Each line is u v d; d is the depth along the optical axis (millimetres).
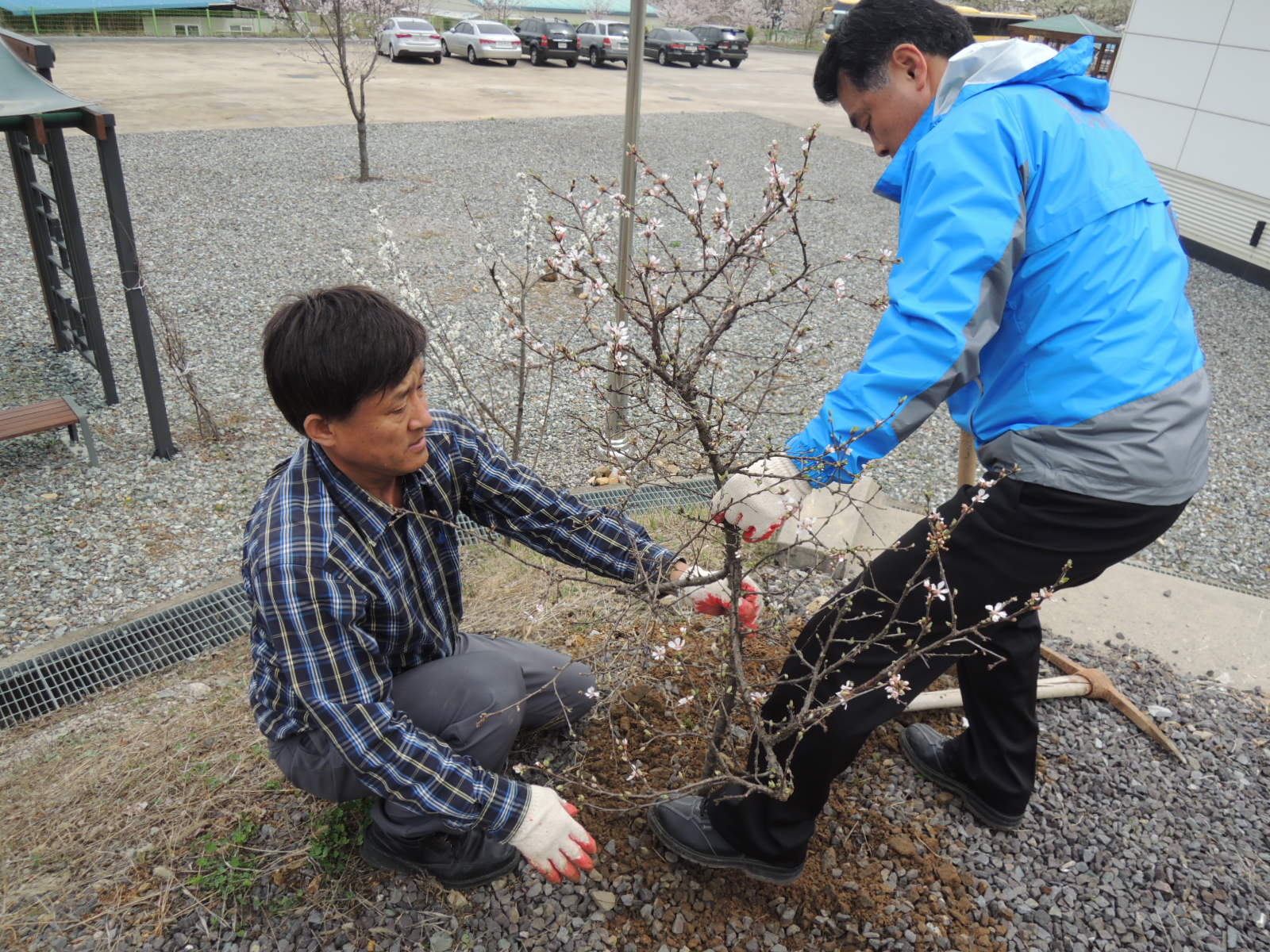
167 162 10984
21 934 1816
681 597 1963
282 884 1918
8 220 8312
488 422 4047
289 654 1496
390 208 9375
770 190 1626
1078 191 1546
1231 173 8680
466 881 1903
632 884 1963
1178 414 1575
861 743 1717
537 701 2119
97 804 2178
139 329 4199
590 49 25078
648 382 1731
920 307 1496
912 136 1762
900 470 4633
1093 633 3105
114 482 4297
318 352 1335
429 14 24703
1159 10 9273
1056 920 1946
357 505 1562
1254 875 2090
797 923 1911
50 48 4195
